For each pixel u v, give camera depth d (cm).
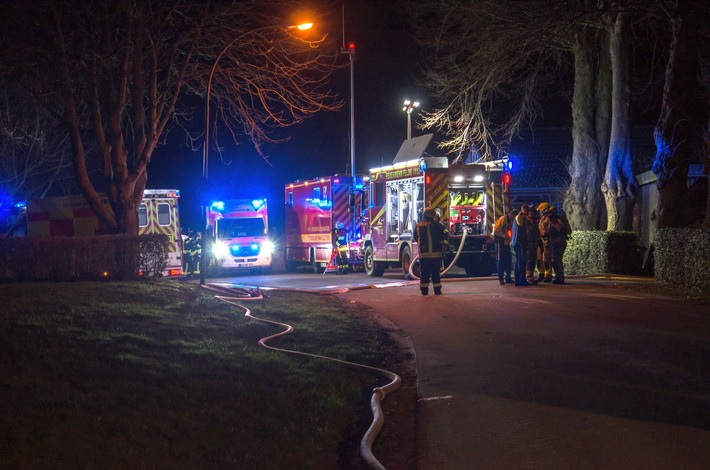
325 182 2762
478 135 2484
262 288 2020
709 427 656
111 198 1803
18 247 1491
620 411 717
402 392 881
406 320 1398
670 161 1916
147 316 1121
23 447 520
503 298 1602
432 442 662
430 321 1362
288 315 1438
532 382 855
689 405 729
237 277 2828
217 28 1934
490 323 1282
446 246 1942
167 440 600
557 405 752
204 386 776
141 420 631
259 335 1169
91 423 598
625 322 1223
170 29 1905
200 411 689
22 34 1678
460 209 2206
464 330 1234
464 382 882
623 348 1014
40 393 660
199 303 1352
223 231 2973
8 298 1141
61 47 1683
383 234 2402
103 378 743
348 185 2727
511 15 2045
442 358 1029
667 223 1933
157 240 1609
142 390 721
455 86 2400
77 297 1201
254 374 862
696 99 2288
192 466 550
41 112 3131
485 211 2191
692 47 1891
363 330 1298
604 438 636
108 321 1034
